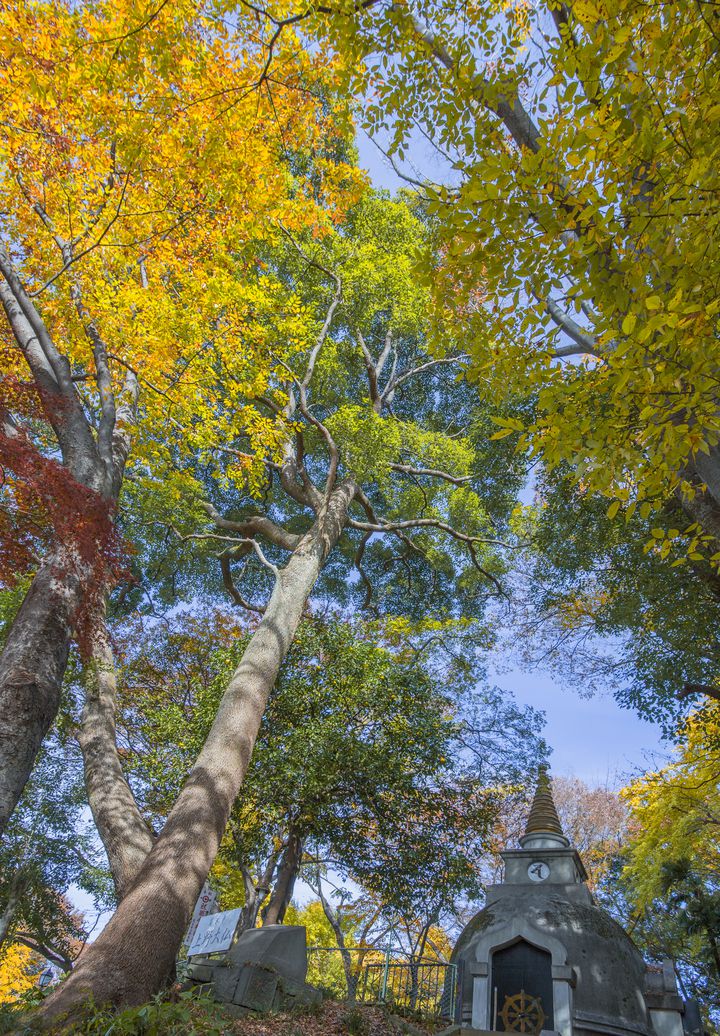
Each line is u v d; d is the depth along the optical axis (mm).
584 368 6262
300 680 17516
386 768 16109
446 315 6633
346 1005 10570
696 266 4680
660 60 4891
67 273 11945
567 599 17359
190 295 12867
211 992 9602
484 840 17047
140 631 21297
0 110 10234
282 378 17609
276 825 16688
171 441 15625
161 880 9609
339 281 20141
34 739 7562
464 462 21016
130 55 8930
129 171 10555
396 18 6934
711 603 13375
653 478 5320
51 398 9570
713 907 16906
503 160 5227
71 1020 7344
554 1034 11016
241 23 10477
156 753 17812
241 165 11102
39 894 17547
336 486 19906
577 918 14438
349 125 8477
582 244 5160
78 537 8188
